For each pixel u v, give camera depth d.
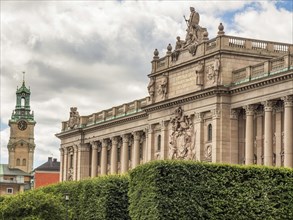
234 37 115.25
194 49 120.25
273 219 76.50
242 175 77.00
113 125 155.62
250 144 109.88
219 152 113.25
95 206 90.62
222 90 113.38
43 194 93.81
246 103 110.62
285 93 102.81
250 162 109.44
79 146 169.38
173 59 126.75
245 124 113.44
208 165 76.88
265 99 106.69
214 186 76.38
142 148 146.62
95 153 164.25
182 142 122.44
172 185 75.69
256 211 76.38
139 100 147.00
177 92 125.25
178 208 75.31
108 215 88.12
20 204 92.44
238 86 111.25
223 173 76.81
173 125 125.00
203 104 117.38
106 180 89.62
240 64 115.06
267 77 105.25
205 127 117.62
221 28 115.44
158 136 131.75
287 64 103.06
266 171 77.44
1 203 98.12
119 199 88.62
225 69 114.38
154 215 75.06
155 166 76.06
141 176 77.75
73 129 170.62
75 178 170.50
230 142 113.75
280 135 107.00
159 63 131.75
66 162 176.88
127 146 151.12
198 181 76.25
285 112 102.88
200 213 75.44
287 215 76.94
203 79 118.00
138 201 78.38
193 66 121.12
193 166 76.56
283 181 77.44
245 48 115.38
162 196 75.31
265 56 116.19
